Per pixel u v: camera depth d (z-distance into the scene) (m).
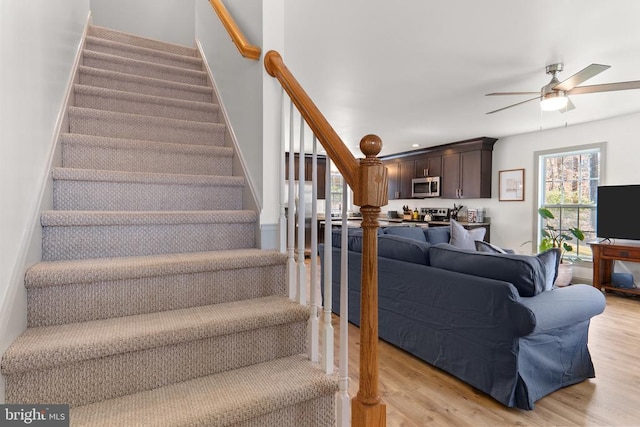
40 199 1.42
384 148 7.23
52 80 1.64
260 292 1.71
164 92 2.71
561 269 4.79
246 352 1.43
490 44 2.66
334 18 2.34
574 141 5.13
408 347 2.75
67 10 2.00
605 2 2.10
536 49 2.72
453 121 4.89
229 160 2.34
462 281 2.28
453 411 1.99
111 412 1.10
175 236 1.76
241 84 2.20
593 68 2.42
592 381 2.33
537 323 1.91
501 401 2.02
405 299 2.77
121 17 3.97
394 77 3.32
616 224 4.44
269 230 1.92
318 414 1.32
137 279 1.43
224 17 2.22
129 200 1.86
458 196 6.53
